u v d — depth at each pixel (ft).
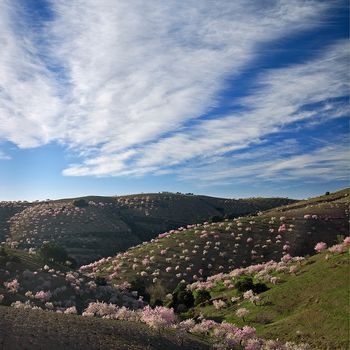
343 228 391.45
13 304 167.22
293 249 357.41
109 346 97.81
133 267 346.74
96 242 485.56
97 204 639.76
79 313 210.79
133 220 597.11
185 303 247.09
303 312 166.81
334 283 178.50
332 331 144.46
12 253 272.51
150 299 283.18
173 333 131.23
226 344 130.31
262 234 387.55
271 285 220.64
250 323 178.81
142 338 113.09
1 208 609.42
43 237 475.72
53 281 238.27
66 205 617.62
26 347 84.58
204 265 343.26
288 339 151.12
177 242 398.21
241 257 351.87
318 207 467.93
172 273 333.62
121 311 149.48
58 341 92.48
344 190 606.14
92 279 278.87
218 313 207.92
